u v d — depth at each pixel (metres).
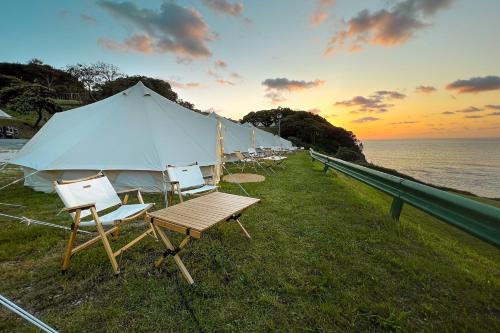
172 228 2.04
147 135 4.88
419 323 1.54
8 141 18.41
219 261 2.26
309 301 1.74
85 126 4.99
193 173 4.14
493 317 1.60
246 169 9.22
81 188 2.54
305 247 2.59
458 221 2.17
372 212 3.74
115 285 1.92
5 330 1.47
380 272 2.10
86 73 44.75
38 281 1.99
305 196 4.78
